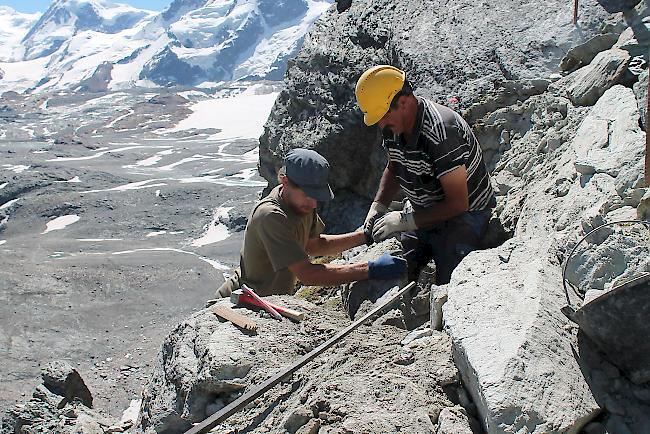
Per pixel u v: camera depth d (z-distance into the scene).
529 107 7.63
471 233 5.59
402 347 4.41
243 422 4.18
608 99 5.87
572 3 8.23
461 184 5.20
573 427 3.26
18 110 173.62
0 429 6.34
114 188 76.94
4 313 40.50
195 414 4.54
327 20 11.24
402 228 5.55
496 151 7.81
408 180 5.53
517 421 3.21
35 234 65.00
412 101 5.09
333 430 3.53
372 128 9.73
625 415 3.36
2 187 77.44
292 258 5.19
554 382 3.38
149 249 57.41
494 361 3.46
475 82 8.34
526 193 6.35
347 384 3.85
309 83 10.59
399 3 10.28
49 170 82.25
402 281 5.31
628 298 3.31
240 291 5.26
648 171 4.36
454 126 5.11
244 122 136.38
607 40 7.49
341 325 5.05
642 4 7.39
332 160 10.05
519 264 4.31
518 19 8.63
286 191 5.26
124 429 6.05
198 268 50.31
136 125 135.62
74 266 49.06
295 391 4.26
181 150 105.06
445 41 9.02
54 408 6.32
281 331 4.91
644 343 3.35
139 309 42.47
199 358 4.77
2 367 34.25
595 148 5.39
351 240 5.98
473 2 9.31
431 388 3.82
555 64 7.91
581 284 4.09
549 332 3.61
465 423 3.52
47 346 36.81
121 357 35.44
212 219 65.62
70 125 141.38
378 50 9.98
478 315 3.84
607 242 4.04
